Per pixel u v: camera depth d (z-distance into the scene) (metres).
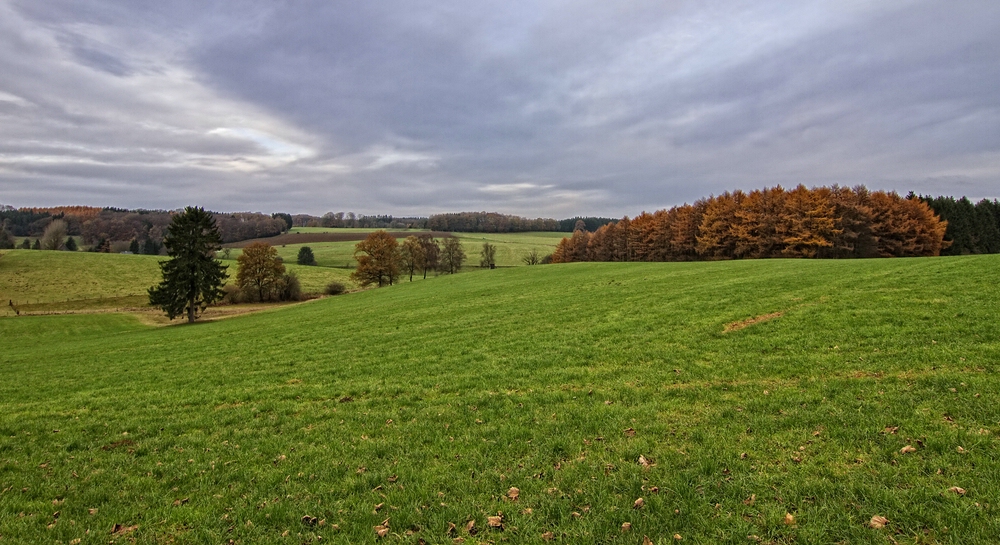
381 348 20.33
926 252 71.44
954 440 7.36
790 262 39.91
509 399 11.47
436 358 17.02
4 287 77.19
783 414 9.05
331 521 6.72
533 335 19.58
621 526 6.04
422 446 9.09
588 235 118.88
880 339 13.22
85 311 66.75
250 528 6.68
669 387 11.38
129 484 8.34
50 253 97.69
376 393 13.11
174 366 20.97
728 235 73.88
